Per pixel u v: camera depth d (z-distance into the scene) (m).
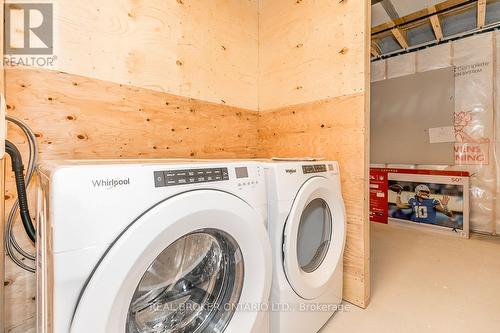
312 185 1.16
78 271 0.52
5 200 1.04
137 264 0.58
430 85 3.03
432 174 2.95
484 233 2.76
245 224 0.80
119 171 0.59
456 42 2.85
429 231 2.95
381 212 3.34
